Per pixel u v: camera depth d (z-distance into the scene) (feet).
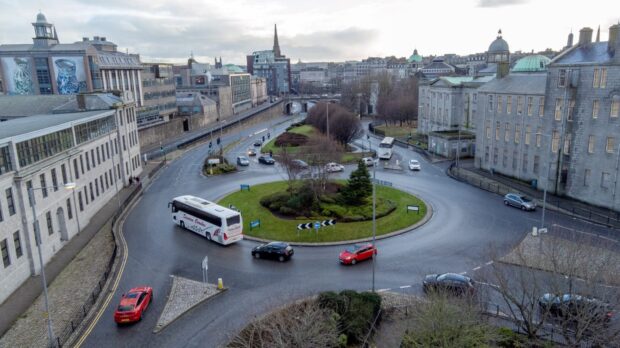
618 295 76.89
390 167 252.21
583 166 174.40
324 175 177.27
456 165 251.60
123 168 218.59
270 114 602.03
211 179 232.12
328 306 90.07
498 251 127.24
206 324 94.53
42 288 114.11
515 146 216.74
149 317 97.86
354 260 123.44
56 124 150.92
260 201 179.01
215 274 119.24
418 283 110.93
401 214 163.22
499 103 226.38
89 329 93.50
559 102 182.91
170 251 135.74
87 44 333.62
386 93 535.60
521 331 87.30
